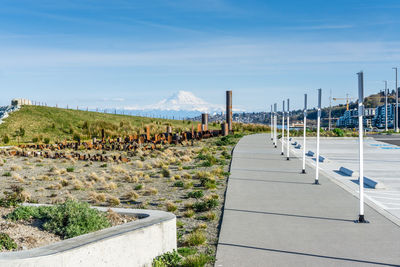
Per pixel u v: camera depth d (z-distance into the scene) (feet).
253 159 81.66
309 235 28.66
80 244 20.01
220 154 95.71
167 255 24.12
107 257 20.94
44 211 27.09
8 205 29.84
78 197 49.75
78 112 205.46
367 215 34.55
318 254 24.62
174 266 23.30
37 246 22.09
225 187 51.47
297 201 40.55
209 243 28.17
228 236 28.71
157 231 24.21
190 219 36.04
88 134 154.61
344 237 28.09
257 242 27.20
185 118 242.37
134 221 24.89
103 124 169.37
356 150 113.29
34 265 17.99
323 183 51.88
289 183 51.96
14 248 21.42
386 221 32.53
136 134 149.38
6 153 99.60
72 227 23.97
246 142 132.36
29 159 92.63
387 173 65.92
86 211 25.77
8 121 167.02
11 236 23.00
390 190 48.03
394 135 202.08
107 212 27.81
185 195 47.98
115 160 89.35
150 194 49.65
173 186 54.80
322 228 30.48
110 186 54.85
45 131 159.02
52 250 19.10
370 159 89.10
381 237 28.04
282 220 33.01
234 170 65.10
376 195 44.68
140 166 77.46
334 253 24.77
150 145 123.54
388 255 24.34
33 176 67.05
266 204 39.22
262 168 67.56
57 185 55.62
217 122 229.66
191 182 56.44
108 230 22.70
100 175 66.49
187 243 28.27
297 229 30.25
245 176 58.44
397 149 118.42
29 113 180.65
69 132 162.20
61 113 191.31
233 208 37.65
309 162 78.74
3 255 18.38
